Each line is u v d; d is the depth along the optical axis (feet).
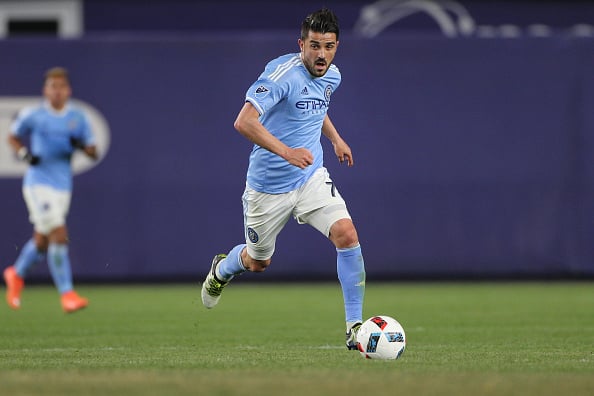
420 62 169.99
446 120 170.50
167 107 171.12
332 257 174.19
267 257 91.56
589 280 180.34
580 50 169.99
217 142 171.32
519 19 207.82
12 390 59.57
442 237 171.42
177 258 172.24
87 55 170.40
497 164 171.01
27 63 169.48
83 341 102.63
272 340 102.37
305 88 83.97
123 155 171.42
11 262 171.63
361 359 80.89
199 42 170.50
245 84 170.60
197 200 171.83
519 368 73.31
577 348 92.07
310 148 86.22
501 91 170.50
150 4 210.59
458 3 206.59
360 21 207.41
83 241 171.94
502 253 171.73
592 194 170.50
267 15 209.87
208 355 86.17
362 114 169.68
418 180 170.81
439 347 93.56
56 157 132.98
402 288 172.14
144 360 81.56
